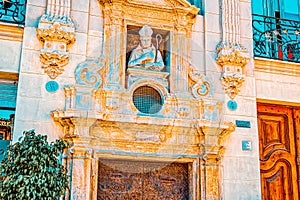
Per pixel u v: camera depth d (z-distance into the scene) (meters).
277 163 7.06
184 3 6.78
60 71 6.10
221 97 6.67
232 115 6.67
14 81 6.37
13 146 4.92
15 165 4.77
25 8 6.47
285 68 7.21
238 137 6.61
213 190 6.20
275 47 7.45
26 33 6.11
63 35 6.11
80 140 5.82
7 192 4.68
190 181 6.33
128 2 6.56
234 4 7.13
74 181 5.71
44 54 6.03
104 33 6.44
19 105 5.84
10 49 6.12
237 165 6.50
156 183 6.32
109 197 6.09
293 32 7.63
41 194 4.70
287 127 7.27
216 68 6.79
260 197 6.48
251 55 7.02
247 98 6.82
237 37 6.97
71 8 6.39
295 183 7.04
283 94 7.14
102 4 6.55
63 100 6.02
